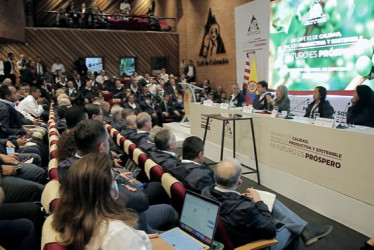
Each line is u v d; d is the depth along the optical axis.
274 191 3.88
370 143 2.70
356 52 5.79
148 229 1.95
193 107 5.86
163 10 13.73
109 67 11.77
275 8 7.69
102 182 1.11
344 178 2.96
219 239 1.76
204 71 11.19
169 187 2.06
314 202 3.31
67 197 1.12
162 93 9.73
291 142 3.56
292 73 7.36
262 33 8.20
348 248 2.63
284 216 2.32
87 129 1.86
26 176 2.84
